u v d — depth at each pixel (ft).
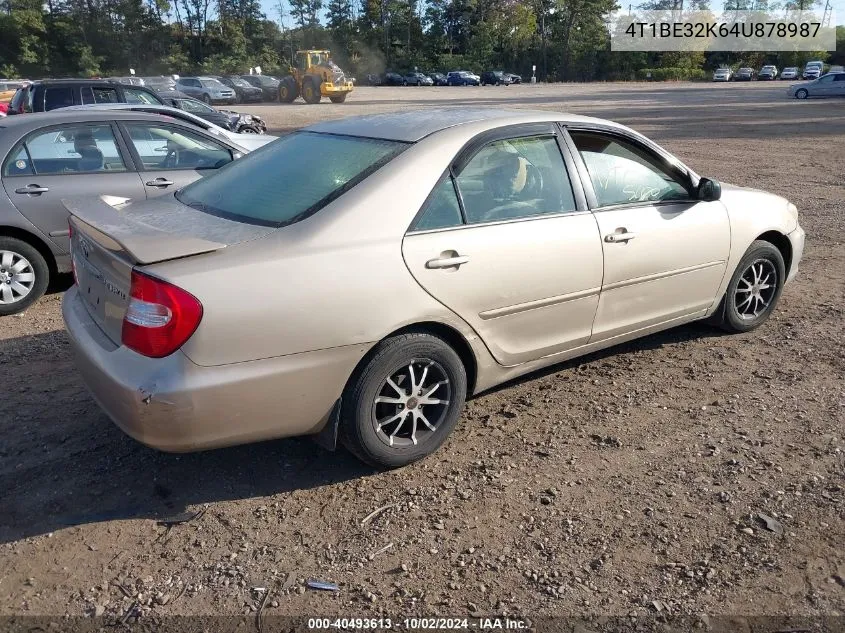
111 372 10.25
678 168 15.37
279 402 10.64
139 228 11.10
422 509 11.08
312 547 10.26
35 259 20.38
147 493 11.53
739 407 14.08
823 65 243.19
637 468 12.05
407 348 11.49
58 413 14.02
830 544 10.10
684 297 15.71
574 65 284.41
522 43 287.28
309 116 99.91
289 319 10.39
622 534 10.39
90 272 11.74
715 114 91.91
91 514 11.00
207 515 10.97
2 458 12.44
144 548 10.25
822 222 30.19
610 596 9.23
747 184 39.50
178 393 9.86
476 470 12.10
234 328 10.06
